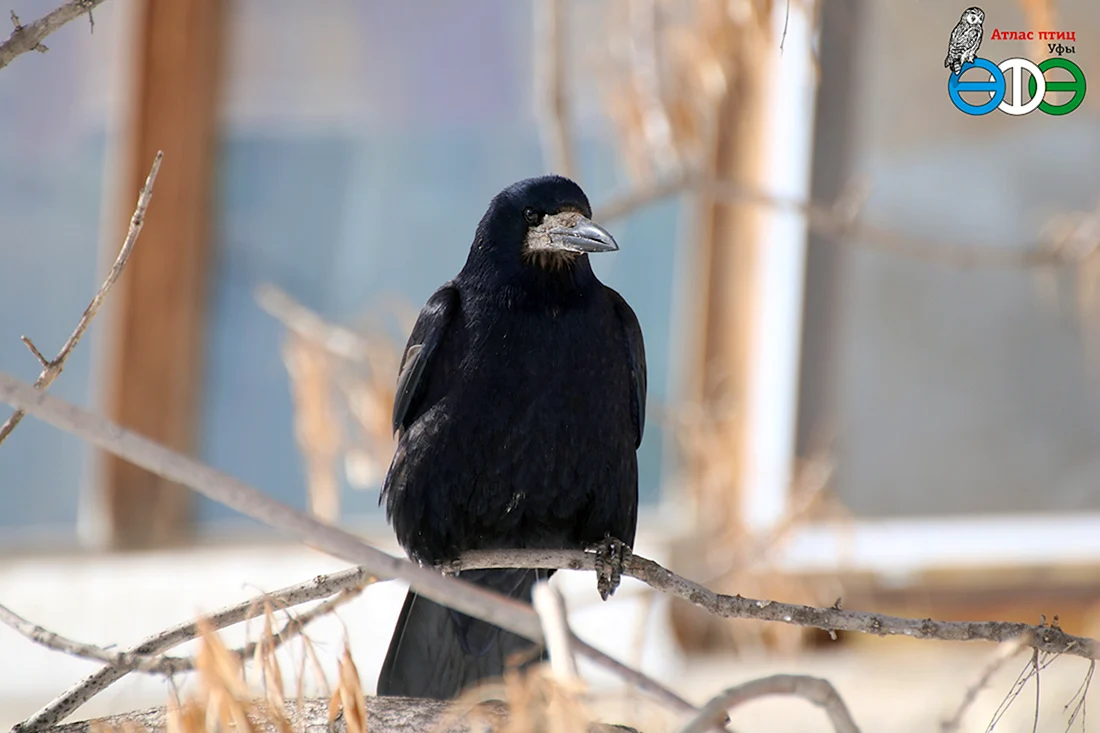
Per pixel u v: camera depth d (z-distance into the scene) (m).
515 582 6.80
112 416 13.59
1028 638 4.45
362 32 13.48
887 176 13.32
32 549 13.61
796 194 13.25
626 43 9.90
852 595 13.53
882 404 13.89
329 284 13.83
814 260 13.62
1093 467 13.89
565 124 9.80
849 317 13.73
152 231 13.37
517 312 6.41
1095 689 10.50
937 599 13.69
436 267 13.90
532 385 6.37
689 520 13.31
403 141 13.71
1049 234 12.35
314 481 10.32
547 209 6.48
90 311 4.48
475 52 13.61
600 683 12.30
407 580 3.18
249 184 13.62
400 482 6.53
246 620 4.52
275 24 13.34
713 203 13.75
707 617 12.72
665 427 13.52
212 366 13.77
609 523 6.57
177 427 13.73
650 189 9.38
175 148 13.29
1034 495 13.98
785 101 13.02
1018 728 10.12
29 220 13.37
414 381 6.60
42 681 12.20
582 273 6.57
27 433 13.63
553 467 6.41
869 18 12.95
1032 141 13.29
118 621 12.82
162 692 10.54
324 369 10.41
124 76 13.16
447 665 6.29
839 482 13.85
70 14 4.47
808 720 11.17
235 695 3.57
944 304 13.76
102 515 13.70
